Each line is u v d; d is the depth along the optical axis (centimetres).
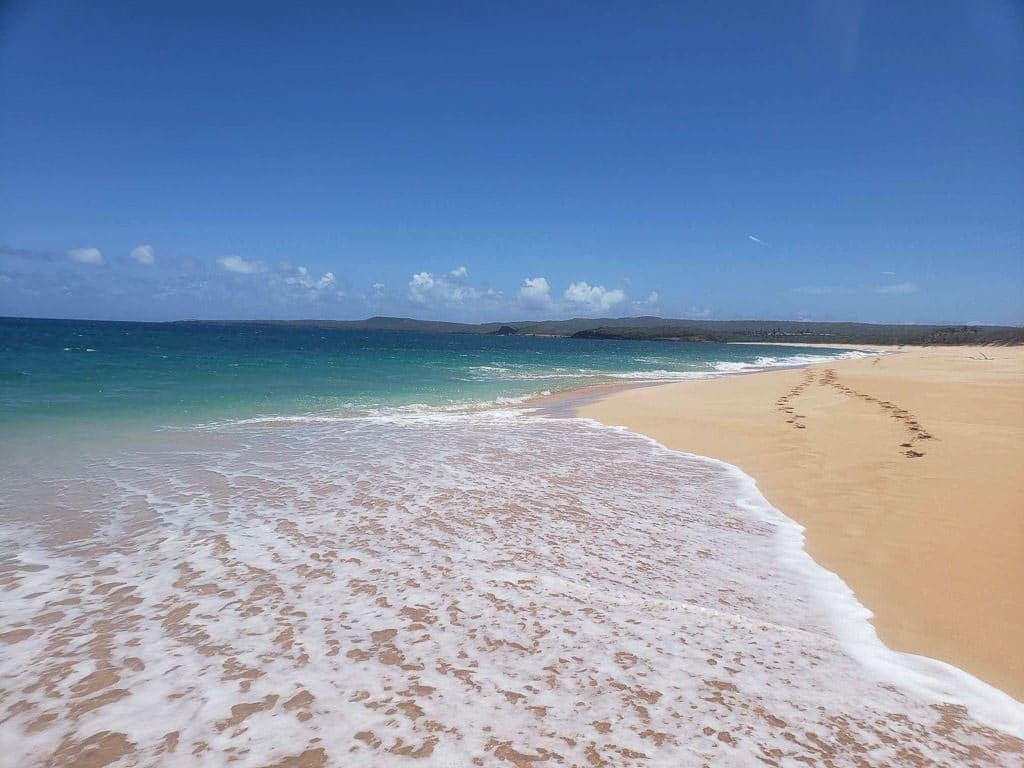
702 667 371
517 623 419
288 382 2211
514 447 1084
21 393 1540
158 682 341
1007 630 426
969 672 378
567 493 775
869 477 834
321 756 284
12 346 3691
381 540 580
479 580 490
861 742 308
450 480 826
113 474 814
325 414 1480
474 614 430
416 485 793
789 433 1211
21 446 963
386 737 298
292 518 641
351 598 452
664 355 6938
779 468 937
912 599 474
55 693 329
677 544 594
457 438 1166
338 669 356
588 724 312
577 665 367
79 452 941
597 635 405
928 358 4909
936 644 409
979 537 591
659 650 389
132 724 305
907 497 732
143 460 904
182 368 2561
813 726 319
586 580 497
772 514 704
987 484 752
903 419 1276
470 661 368
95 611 424
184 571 496
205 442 1066
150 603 438
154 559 520
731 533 632
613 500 748
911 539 599
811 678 365
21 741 291
